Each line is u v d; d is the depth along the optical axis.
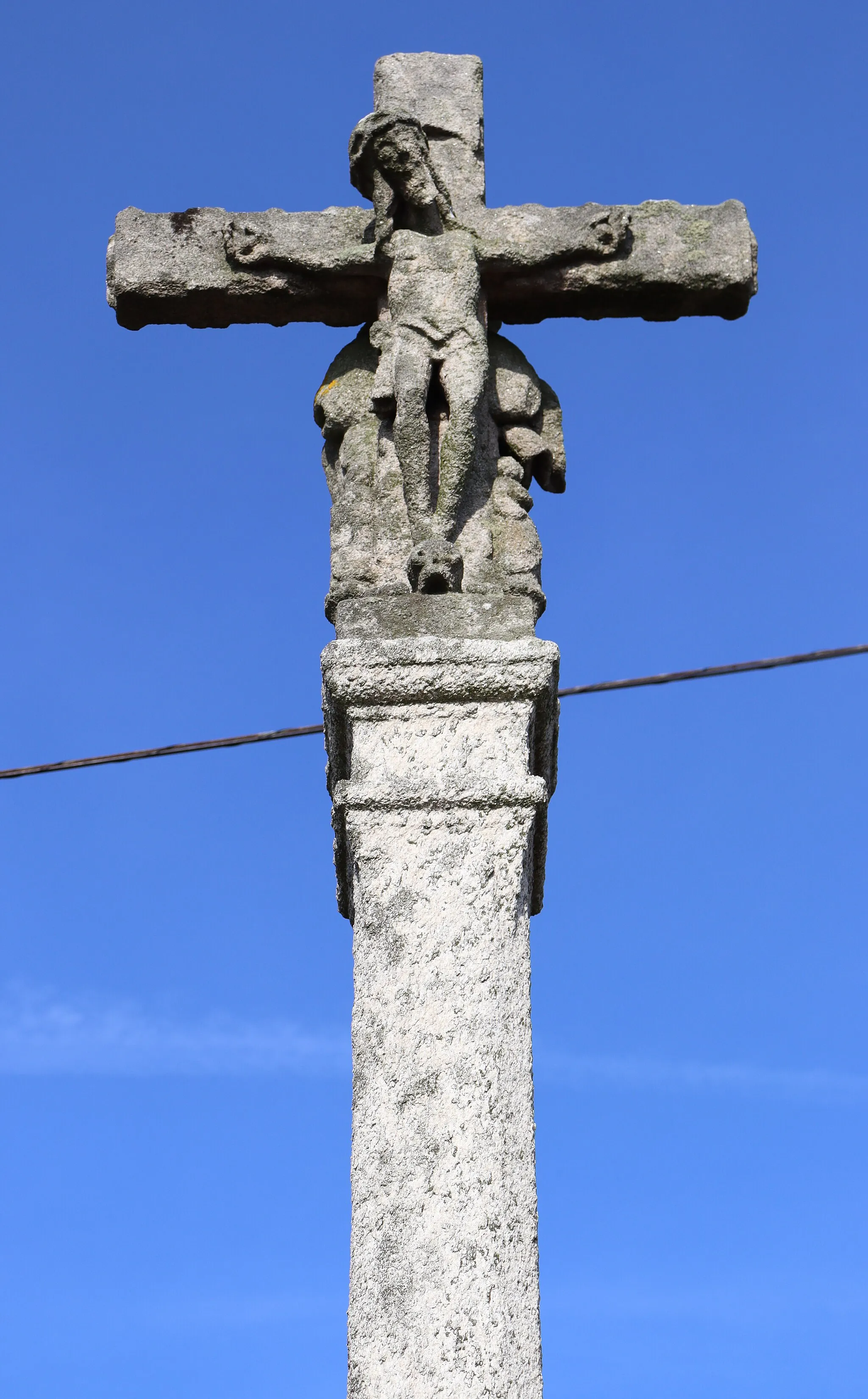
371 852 7.61
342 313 9.09
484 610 8.02
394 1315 6.94
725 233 8.97
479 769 7.72
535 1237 7.08
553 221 8.90
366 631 7.99
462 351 8.57
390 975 7.42
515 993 7.40
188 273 8.95
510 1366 6.87
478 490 8.49
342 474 8.62
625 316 9.12
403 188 8.82
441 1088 7.24
